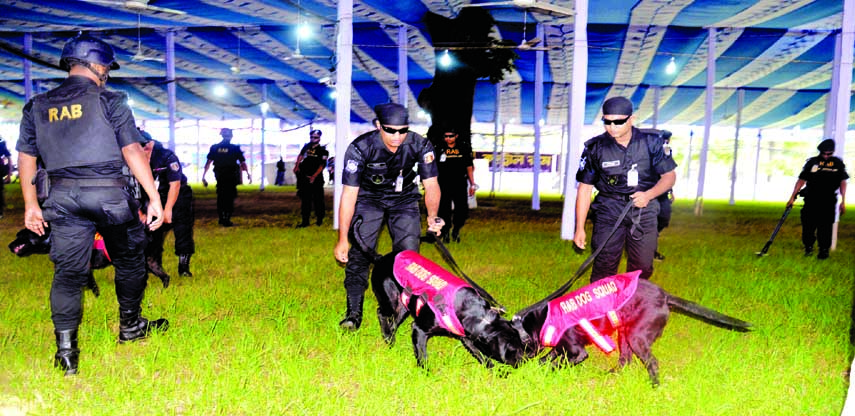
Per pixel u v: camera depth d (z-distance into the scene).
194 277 6.99
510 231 12.37
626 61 19.89
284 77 24.39
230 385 3.57
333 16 15.12
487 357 3.93
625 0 13.28
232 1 13.56
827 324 5.23
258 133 37.94
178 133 38.06
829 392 3.72
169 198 6.01
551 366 3.93
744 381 3.84
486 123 34.22
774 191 38.88
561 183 37.81
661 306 3.70
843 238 12.69
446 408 3.47
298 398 3.46
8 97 27.75
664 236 12.57
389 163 4.73
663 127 34.22
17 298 5.74
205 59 20.50
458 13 15.16
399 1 13.93
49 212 3.73
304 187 12.48
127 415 3.31
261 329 4.88
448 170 10.21
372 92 25.77
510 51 16.75
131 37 17.83
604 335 3.72
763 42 17.22
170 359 4.01
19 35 17.56
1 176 12.56
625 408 3.48
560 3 13.91
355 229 4.61
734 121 31.34
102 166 3.74
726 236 12.78
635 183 4.73
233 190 12.68
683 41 17.62
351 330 4.78
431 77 23.17
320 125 36.12
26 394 3.50
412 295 3.98
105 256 5.42
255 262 8.05
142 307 5.45
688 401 3.51
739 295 6.50
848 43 9.80
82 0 12.97
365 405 3.41
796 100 25.62
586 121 32.66
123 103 3.78
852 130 32.16
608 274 4.98
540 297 6.02
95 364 4.01
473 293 3.81
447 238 10.60
